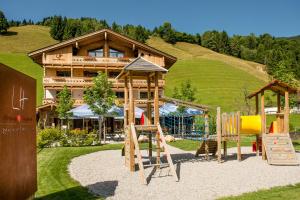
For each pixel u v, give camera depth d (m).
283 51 164.75
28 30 158.12
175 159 19.53
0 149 6.80
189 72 115.19
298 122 61.16
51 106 44.06
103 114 33.38
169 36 180.12
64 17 163.88
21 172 8.04
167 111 36.53
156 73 16.22
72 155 20.69
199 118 35.94
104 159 19.23
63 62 47.31
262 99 20.27
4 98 7.07
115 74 50.34
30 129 8.86
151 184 12.48
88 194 10.76
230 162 18.33
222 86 102.25
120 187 11.91
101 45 49.53
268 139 19.00
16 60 107.50
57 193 10.89
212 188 11.70
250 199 9.91
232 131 18.94
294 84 36.88
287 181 12.91
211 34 186.88
